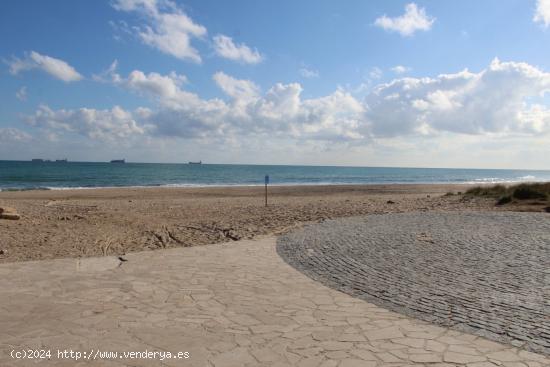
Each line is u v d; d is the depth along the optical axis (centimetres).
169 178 6825
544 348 411
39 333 444
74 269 729
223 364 377
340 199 2652
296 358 389
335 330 458
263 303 550
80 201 2388
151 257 832
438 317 499
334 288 622
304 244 972
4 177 6022
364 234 1113
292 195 3250
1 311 511
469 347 414
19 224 1390
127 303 545
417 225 1288
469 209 1834
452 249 914
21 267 743
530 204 1892
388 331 455
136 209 1942
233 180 6769
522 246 943
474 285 637
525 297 575
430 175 11688
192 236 1200
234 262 789
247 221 1456
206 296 578
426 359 388
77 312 509
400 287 627
